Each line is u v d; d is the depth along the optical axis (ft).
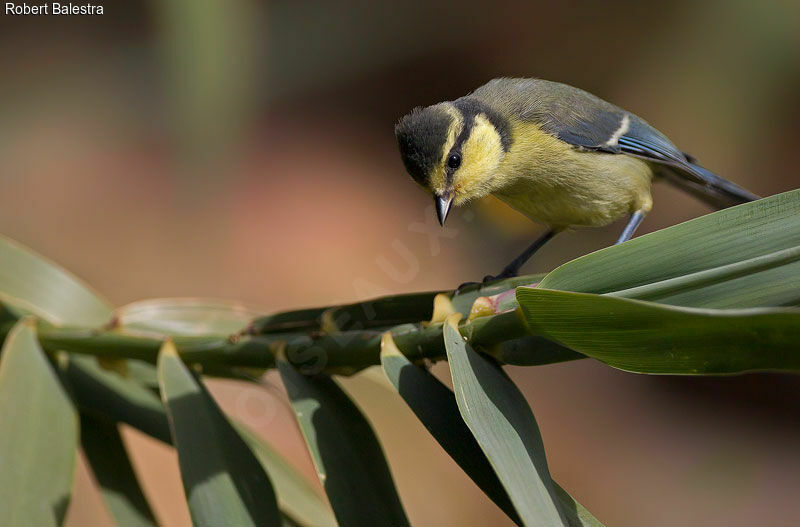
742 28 49.47
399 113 52.70
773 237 10.97
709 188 27.09
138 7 50.47
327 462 12.10
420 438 27.20
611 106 25.31
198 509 11.86
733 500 37.88
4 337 16.55
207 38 45.06
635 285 11.36
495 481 11.34
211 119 47.83
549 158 23.86
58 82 50.75
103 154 46.52
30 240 41.06
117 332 14.65
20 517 12.86
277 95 50.88
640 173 25.17
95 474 15.67
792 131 49.06
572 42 52.34
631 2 51.93
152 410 16.20
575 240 29.68
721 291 10.65
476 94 25.12
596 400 42.24
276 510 12.12
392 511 11.93
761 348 9.68
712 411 41.93
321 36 51.75
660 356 10.43
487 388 11.35
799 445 40.27
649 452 40.01
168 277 41.24
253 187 47.19
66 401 14.23
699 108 49.93
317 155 50.01
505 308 12.34
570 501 11.21
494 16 53.16
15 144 46.98
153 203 45.03
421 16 53.42
